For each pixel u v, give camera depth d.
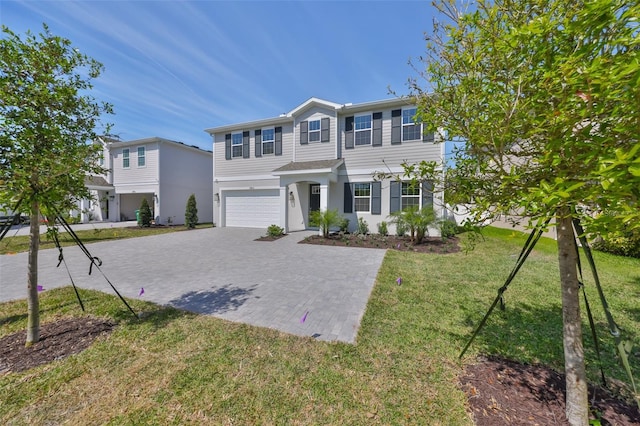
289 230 15.24
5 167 2.74
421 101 2.49
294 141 14.97
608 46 1.47
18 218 3.47
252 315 4.08
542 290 5.11
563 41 1.58
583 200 1.44
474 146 2.05
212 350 3.11
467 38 1.94
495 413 2.16
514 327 3.66
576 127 1.55
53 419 2.15
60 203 3.38
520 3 1.74
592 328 2.54
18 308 4.42
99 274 6.52
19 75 2.84
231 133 17.02
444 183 2.61
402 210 11.73
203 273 6.58
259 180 16.31
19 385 2.52
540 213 1.62
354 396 2.39
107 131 3.63
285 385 2.53
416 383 2.54
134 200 23.17
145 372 2.71
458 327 3.66
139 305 4.48
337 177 14.02
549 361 2.89
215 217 17.72
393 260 7.68
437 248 9.38
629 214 1.19
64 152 3.03
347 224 13.16
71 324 3.79
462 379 2.60
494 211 1.94
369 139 13.40
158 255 8.87
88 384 2.54
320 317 4.00
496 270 6.54
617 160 1.15
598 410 2.21
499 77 1.85
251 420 2.14
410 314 4.07
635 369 2.77
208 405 2.29
